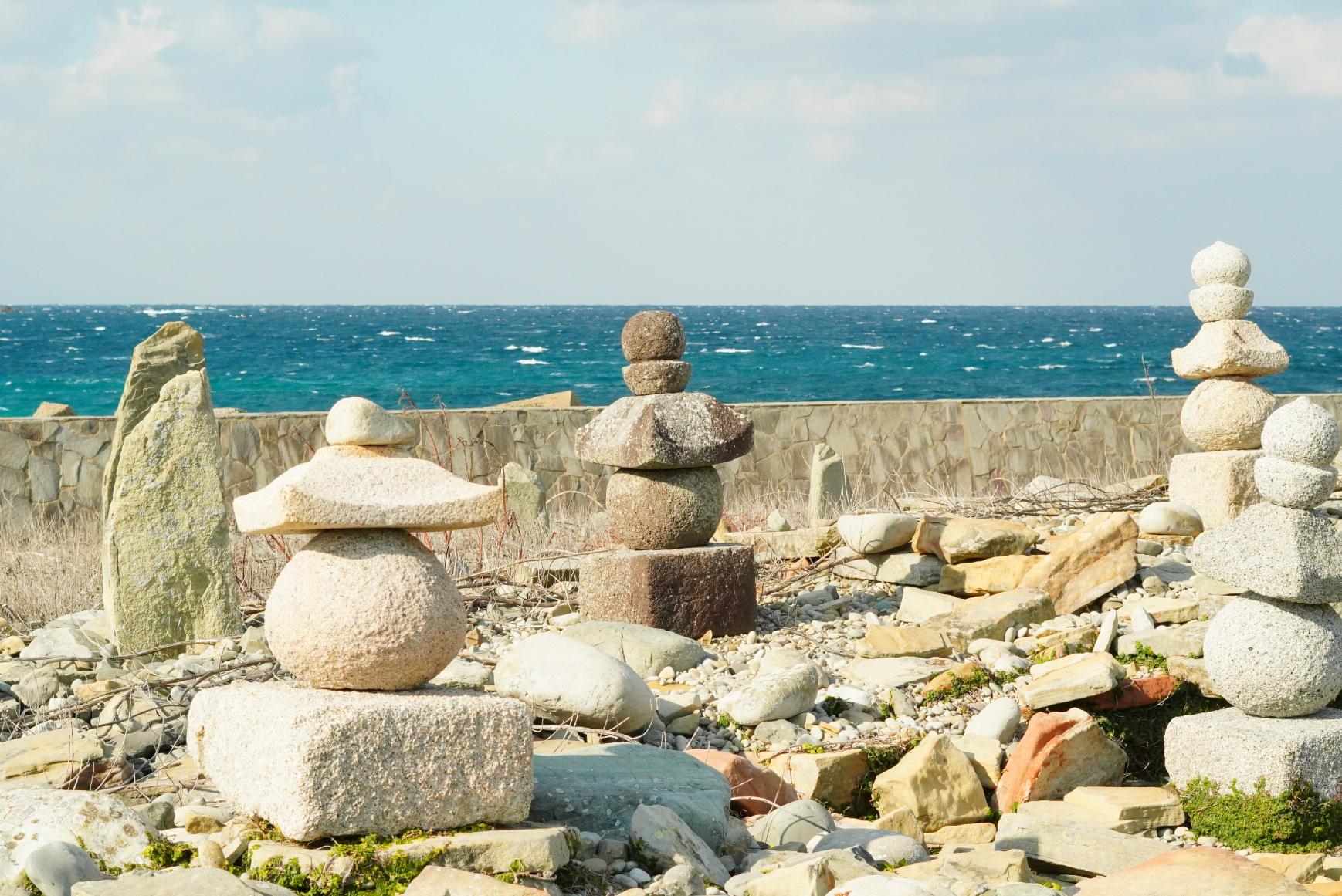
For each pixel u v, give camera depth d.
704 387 49.22
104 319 140.38
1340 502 9.46
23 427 12.59
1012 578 8.22
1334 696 5.55
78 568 9.79
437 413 13.59
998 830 5.32
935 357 68.06
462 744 4.14
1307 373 57.66
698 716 6.32
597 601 7.73
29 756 5.60
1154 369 58.88
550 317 151.75
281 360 62.44
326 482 4.18
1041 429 15.69
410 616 4.18
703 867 4.38
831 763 5.75
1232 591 7.95
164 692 6.71
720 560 7.70
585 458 8.00
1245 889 4.06
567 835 4.21
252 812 4.20
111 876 3.95
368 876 3.90
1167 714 6.46
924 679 6.83
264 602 8.77
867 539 8.74
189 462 7.82
